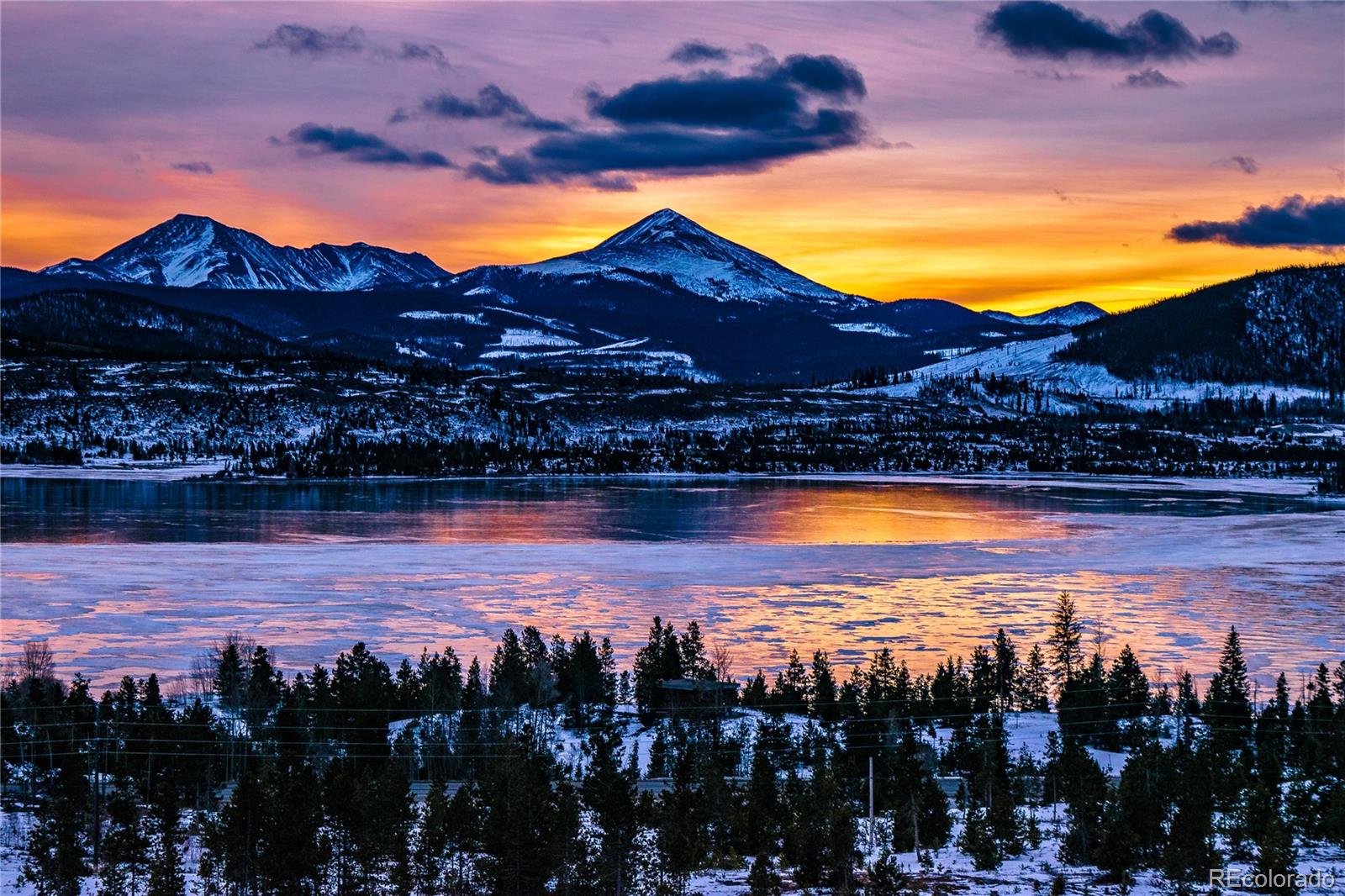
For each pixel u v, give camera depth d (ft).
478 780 344.28
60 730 372.17
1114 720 440.04
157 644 559.79
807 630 615.98
